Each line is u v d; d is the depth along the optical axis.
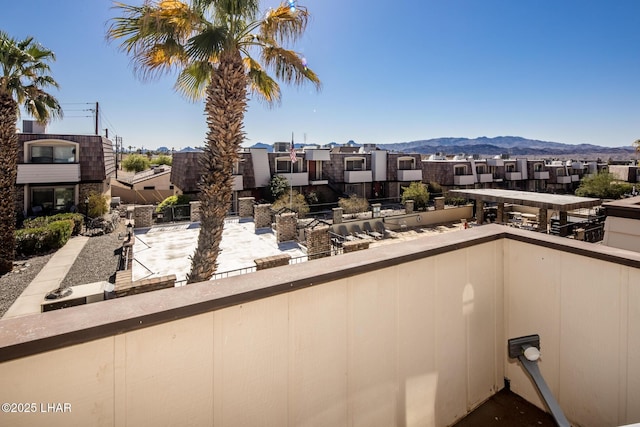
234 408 1.26
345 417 1.57
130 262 9.04
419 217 18.25
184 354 1.15
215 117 5.82
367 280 1.60
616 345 1.70
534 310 2.07
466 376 2.05
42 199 16.38
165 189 26.92
